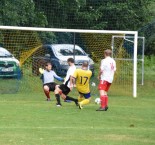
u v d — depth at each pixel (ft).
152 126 90.33
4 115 99.30
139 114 106.93
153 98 147.02
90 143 71.77
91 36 193.36
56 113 104.12
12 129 82.17
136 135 79.10
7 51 166.91
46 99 134.31
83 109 112.16
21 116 98.37
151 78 192.65
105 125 90.38
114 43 182.09
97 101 122.83
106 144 71.31
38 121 92.43
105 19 219.20
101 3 218.59
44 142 71.67
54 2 209.46
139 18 219.82
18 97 138.10
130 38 194.08
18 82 158.10
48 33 203.00
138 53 220.02
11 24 186.09
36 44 184.14
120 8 216.13
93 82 157.38
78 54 181.16
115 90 162.71
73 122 92.58
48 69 130.11
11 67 159.02
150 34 218.79
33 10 193.47
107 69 110.93
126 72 172.65
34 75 168.14
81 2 212.84
